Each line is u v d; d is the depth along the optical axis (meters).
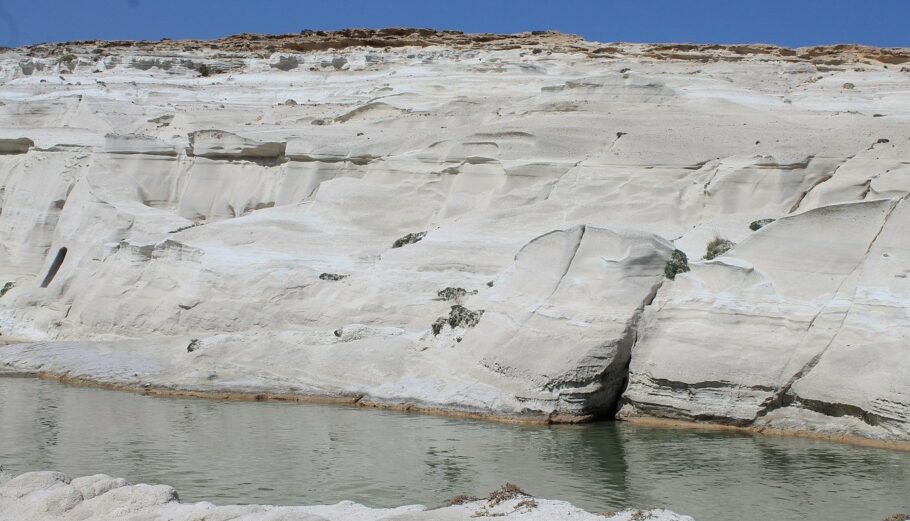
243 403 25.44
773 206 28.30
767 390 21.69
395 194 33.66
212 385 26.53
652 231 28.56
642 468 18.91
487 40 61.41
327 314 28.42
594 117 34.50
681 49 56.53
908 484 17.61
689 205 29.55
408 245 30.23
